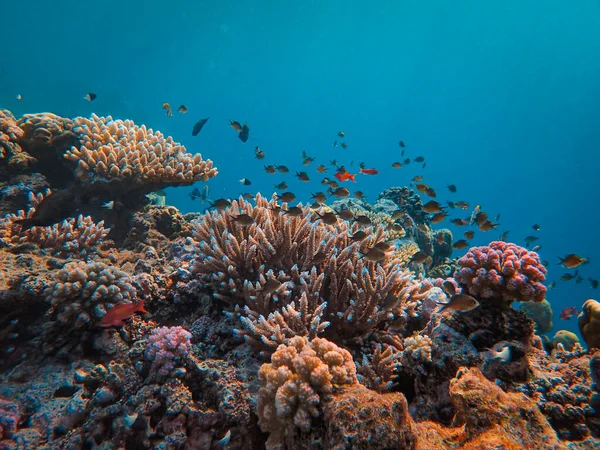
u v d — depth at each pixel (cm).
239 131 218
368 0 1367
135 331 111
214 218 132
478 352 84
